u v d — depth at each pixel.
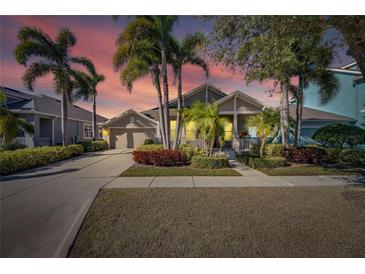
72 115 21.66
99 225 3.52
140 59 9.92
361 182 6.19
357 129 10.13
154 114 17.22
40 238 3.16
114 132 20.50
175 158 9.14
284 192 5.21
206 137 8.95
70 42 13.00
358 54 4.34
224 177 6.88
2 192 5.31
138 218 3.77
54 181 6.43
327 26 4.70
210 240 3.06
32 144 15.70
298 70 10.22
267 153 11.37
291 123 13.88
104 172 7.86
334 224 3.50
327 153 9.74
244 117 16.55
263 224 3.52
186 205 4.37
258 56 5.34
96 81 19.31
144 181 6.38
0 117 9.27
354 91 15.61
